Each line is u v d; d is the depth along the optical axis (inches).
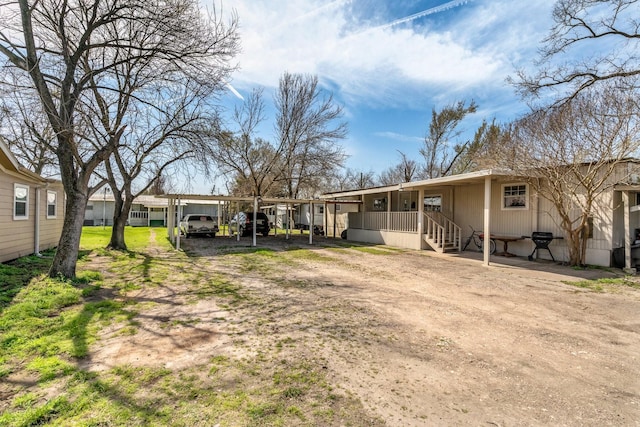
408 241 561.0
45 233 427.2
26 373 117.5
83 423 90.2
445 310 206.4
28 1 255.1
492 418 97.0
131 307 202.8
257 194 877.2
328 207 925.8
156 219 1334.9
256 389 110.7
